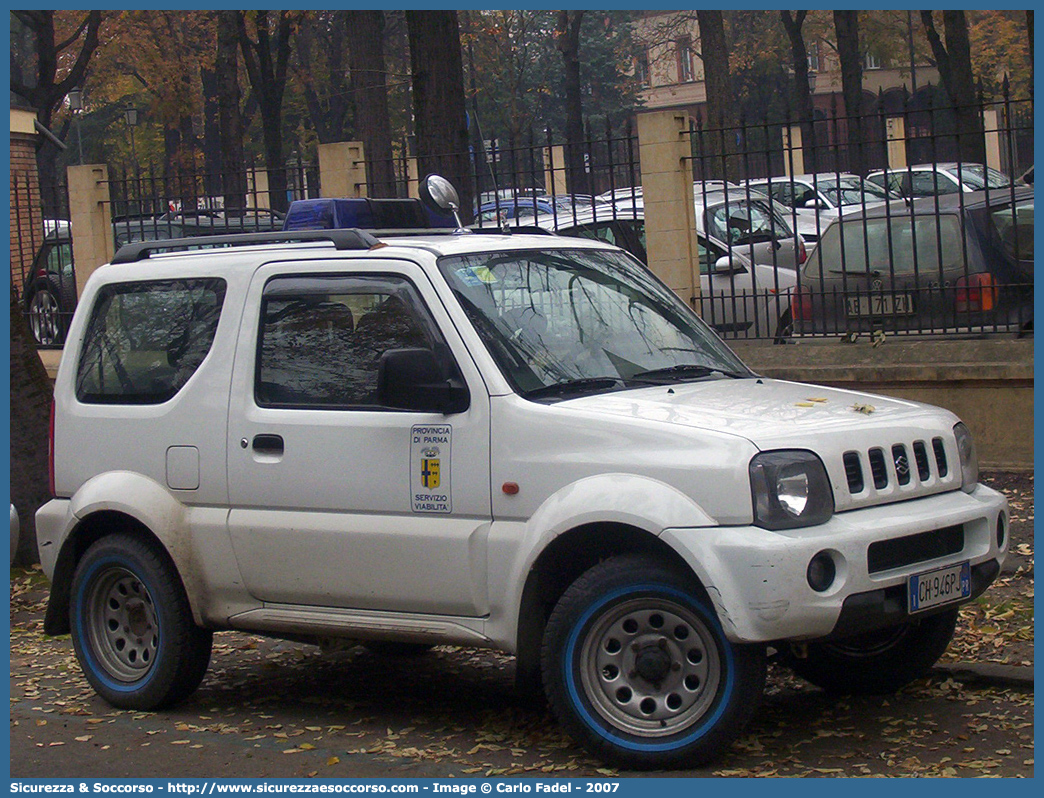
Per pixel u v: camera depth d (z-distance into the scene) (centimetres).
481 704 652
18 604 932
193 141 4978
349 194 1484
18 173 1670
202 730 623
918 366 1081
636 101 6656
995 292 1092
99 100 4825
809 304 1229
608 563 521
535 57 5612
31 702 697
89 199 1577
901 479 539
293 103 5078
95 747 604
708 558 491
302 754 579
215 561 627
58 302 1594
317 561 593
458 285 582
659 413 532
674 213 1234
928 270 1157
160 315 663
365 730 614
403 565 569
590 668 523
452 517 558
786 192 2127
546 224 1403
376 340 593
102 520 670
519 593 537
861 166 1123
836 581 493
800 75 3906
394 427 572
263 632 636
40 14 3291
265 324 625
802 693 648
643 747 514
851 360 1130
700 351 634
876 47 5059
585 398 557
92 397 676
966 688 627
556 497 528
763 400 564
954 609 600
